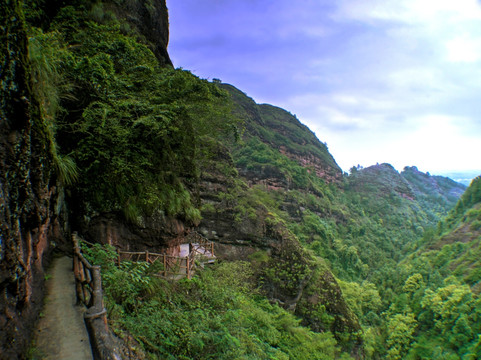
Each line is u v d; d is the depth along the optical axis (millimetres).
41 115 3871
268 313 18594
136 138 7734
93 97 7023
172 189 9297
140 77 8812
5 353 2760
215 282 13203
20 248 3113
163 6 17062
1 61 2713
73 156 6656
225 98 10297
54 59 5766
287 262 26688
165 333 6211
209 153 12516
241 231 27547
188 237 19688
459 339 37688
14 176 2924
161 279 8406
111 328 4574
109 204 7402
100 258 6375
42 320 4117
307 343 16969
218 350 7176
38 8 8383
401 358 39906
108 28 9234
